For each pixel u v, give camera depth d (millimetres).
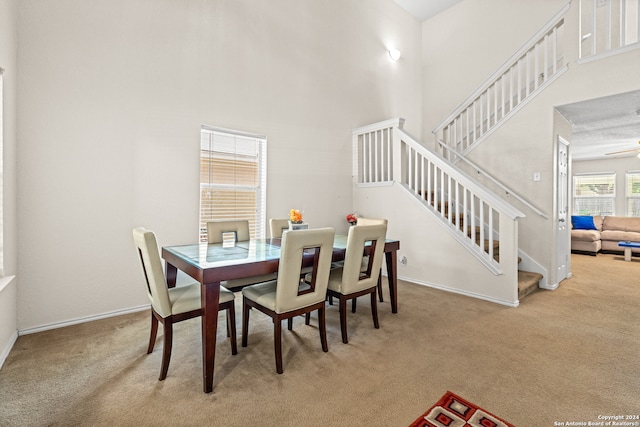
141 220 2939
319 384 1798
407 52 5879
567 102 3611
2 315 2047
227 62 3492
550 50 4613
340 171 4684
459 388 1754
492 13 5281
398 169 4219
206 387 1712
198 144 3277
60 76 2525
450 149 4863
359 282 2447
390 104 5516
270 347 2270
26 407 1579
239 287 2707
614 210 7352
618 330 2543
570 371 1925
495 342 2330
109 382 1808
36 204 2443
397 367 1979
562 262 4180
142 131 2930
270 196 3893
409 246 4078
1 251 2092
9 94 2174
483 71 5391
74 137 2596
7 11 2139
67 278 2592
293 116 4113
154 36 2994
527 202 3941
